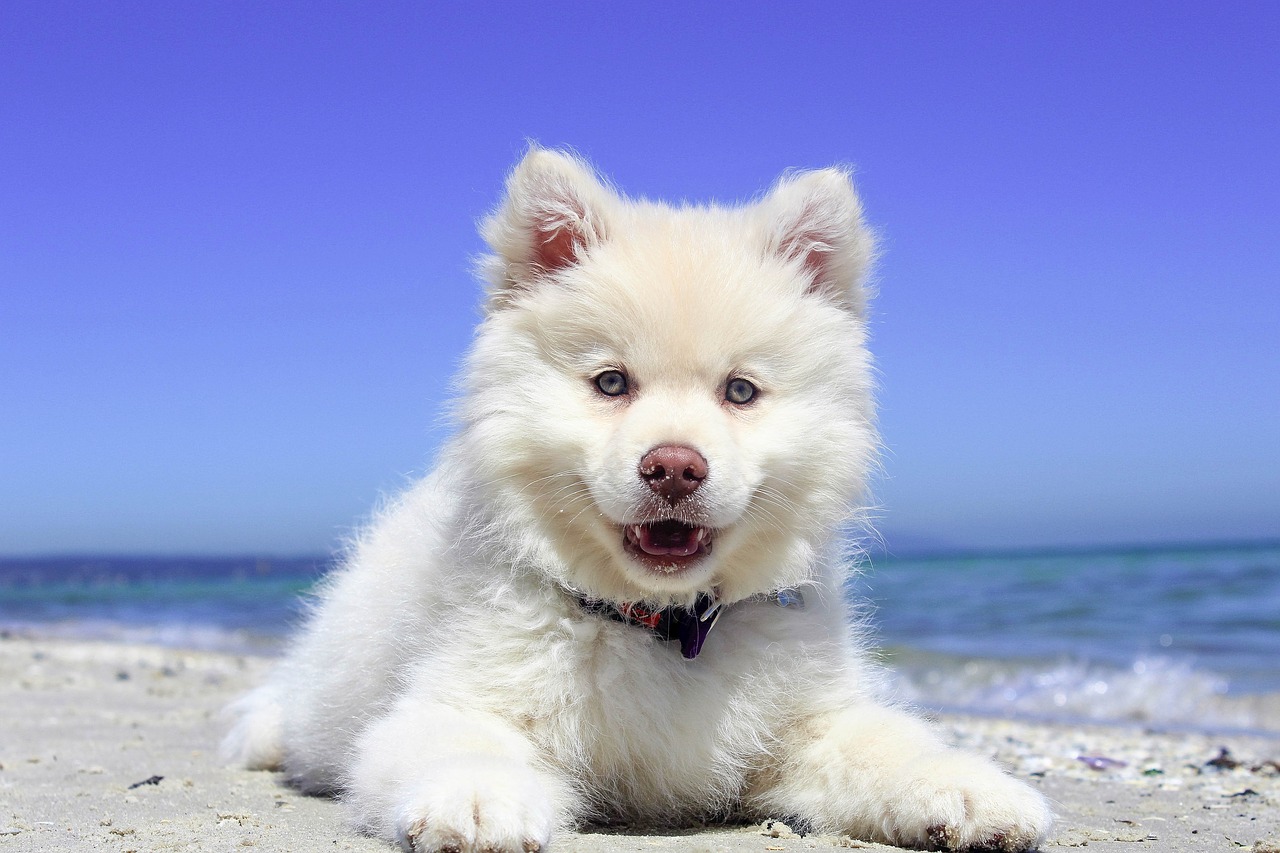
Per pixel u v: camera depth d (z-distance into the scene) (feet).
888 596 13.01
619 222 2.47
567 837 2.17
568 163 2.47
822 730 2.34
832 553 2.46
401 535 2.67
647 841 2.15
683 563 2.22
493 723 2.22
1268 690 5.64
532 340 2.36
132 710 4.27
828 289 2.51
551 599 2.27
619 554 2.23
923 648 7.85
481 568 2.33
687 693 2.27
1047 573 16.60
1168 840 2.31
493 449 2.31
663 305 2.29
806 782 2.30
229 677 6.11
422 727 2.18
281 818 2.32
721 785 2.32
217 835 2.17
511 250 2.47
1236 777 3.27
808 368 2.35
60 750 3.22
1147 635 8.55
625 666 2.24
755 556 2.34
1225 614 9.95
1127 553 28.37
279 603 15.46
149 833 2.19
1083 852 2.18
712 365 2.30
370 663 2.55
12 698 4.65
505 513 2.31
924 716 2.55
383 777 2.13
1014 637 8.61
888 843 2.15
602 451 2.24
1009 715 5.22
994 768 2.15
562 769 2.24
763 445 2.28
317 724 2.64
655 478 2.18
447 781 1.99
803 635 2.35
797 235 2.50
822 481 2.35
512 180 2.47
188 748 3.27
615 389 2.31
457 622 2.31
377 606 2.59
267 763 2.92
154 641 9.63
